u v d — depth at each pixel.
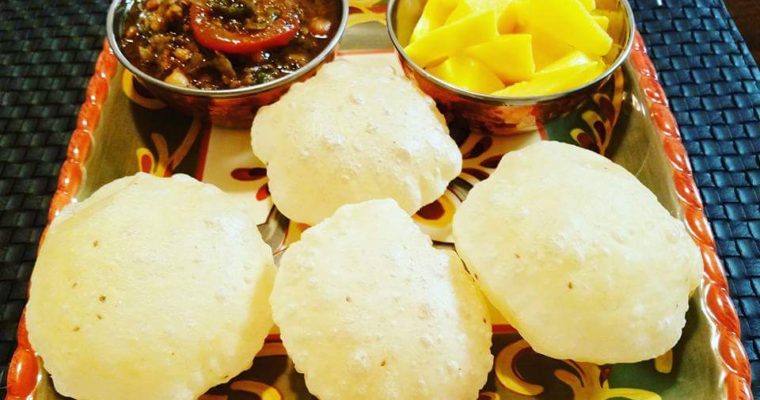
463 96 0.37
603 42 0.38
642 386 0.32
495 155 0.39
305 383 0.31
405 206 0.34
